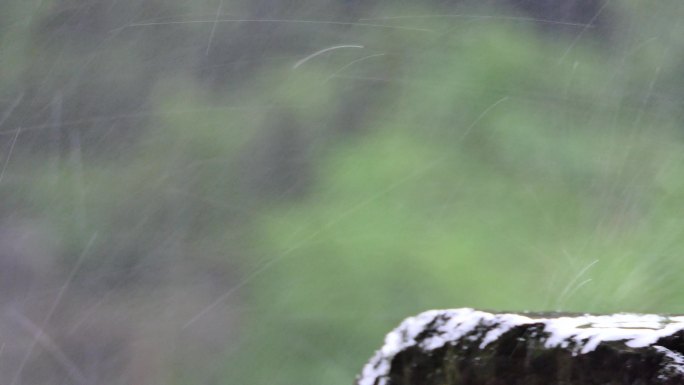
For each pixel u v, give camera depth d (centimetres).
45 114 928
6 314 903
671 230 731
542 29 823
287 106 879
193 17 949
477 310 186
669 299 681
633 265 698
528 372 177
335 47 883
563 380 175
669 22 821
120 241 914
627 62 823
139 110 937
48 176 921
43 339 890
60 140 925
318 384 690
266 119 887
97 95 941
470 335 182
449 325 184
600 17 831
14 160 916
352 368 686
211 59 942
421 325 187
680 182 766
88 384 888
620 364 172
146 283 895
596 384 173
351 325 692
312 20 910
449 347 183
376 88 845
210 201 880
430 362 183
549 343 177
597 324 180
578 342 175
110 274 916
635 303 680
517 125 775
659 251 721
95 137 931
